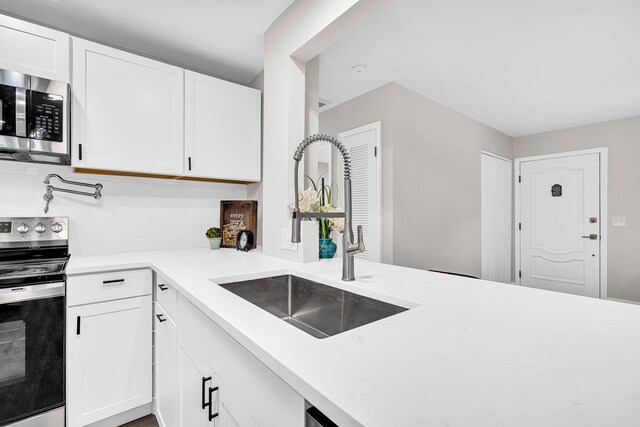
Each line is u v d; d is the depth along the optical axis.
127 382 1.64
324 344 0.63
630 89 3.00
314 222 1.63
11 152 1.52
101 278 1.57
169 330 1.36
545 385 0.48
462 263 3.66
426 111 3.19
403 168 2.93
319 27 1.51
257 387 0.66
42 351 1.40
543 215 4.38
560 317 0.79
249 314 0.81
